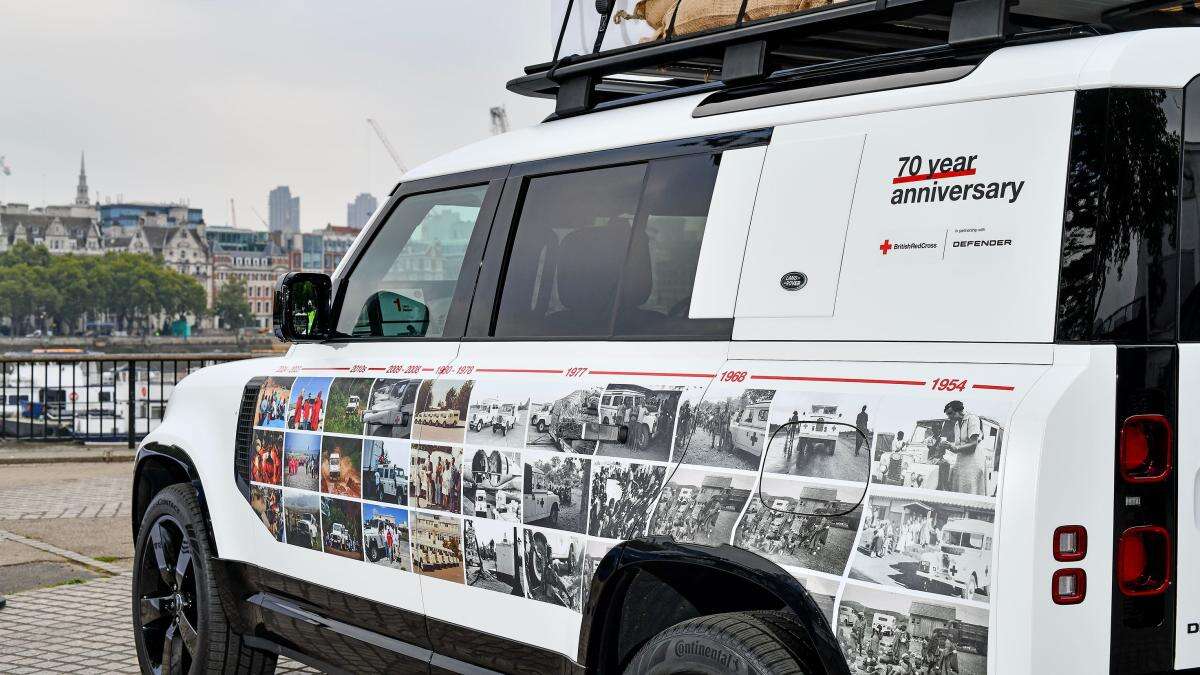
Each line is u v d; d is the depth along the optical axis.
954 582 2.54
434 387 3.89
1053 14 3.54
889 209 2.87
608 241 3.57
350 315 4.48
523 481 3.52
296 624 4.48
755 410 2.98
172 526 5.16
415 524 3.89
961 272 2.71
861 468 2.73
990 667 2.48
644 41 3.88
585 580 3.32
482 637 3.67
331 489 4.26
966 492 2.54
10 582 8.12
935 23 3.52
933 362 2.71
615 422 3.30
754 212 3.16
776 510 2.87
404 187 4.41
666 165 3.45
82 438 16.84
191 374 5.33
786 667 2.86
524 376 3.62
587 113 3.98
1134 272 2.55
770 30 3.31
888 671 2.63
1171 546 2.55
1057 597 2.45
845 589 2.71
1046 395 2.49
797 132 3.13
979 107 2.76
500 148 4.09
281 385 4.61
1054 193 2.60
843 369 2.86
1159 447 2.54
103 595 7.71
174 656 5.18
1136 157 2.57
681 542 3.05
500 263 3.90
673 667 3.07
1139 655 2.53
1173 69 2.63
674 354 3.26
